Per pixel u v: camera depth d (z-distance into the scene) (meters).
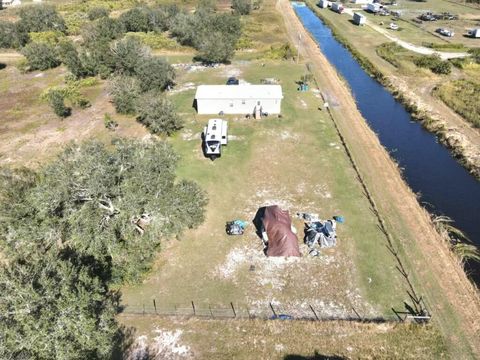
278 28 93.25
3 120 51.41
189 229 32.00
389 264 28.69
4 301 18.08
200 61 71.94
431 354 22.50
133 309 25.55
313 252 29.47
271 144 44.34
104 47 65.12
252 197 35.91
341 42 84.50
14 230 23.94
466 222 33.53
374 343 23.16
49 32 88.56
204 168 40.06
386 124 50.25
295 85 60.06
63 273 20.00
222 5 121.88
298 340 23.42
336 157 42.00
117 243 25.27
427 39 84.38
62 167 24.98
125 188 24.47
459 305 25.55
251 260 29.20
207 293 26.67
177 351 22.95
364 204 34.94
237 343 23.36
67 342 18.12
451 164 41.91
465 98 55.03
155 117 45.62
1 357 17.08
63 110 51.38
